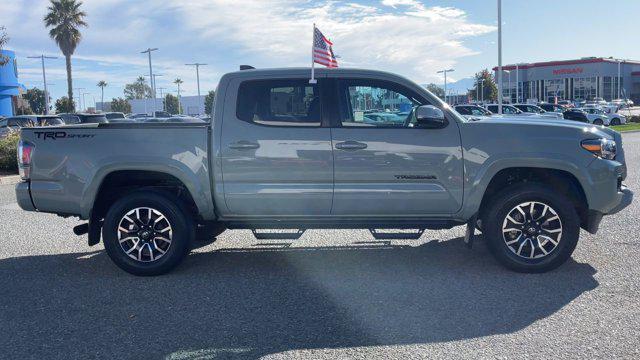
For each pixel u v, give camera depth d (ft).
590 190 17.72
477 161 17.84
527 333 13.38
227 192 18.25
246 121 18.25
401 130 17.98
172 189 19.60
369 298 16.08
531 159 17.69
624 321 13.94
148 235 18.57
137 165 18.29
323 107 18.22
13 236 25.22
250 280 18.03
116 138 18.45
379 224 18.51
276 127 18.16
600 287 16.53
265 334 13.66
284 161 18.03
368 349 12.71
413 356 12.30
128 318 14.87
